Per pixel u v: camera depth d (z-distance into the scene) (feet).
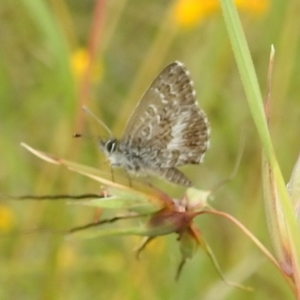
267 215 0.79
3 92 1.04
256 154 1.01
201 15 1.02
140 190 0.80
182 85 0.84
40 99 1.04
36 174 1.03
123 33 1.11
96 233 0.80
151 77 1.01
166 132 0.85
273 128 1.01
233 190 1.02
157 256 0.97
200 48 1.04
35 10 0.92
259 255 0.97
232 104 1.04
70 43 1.00
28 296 0.98
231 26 0.77
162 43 1.02
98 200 0.80
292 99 1.03
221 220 1.00
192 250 0.81
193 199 0.81
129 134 0.86
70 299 0.97
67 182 0.97
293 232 0.78
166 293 0.96
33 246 0.99
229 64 1.03
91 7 1.13
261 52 1.03
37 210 0.99
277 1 1.02
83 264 0.97
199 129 0.84
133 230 0.80
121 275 0.97
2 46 1.05
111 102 1.07
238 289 0.96
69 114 0.94
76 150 0.95
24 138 1.04
